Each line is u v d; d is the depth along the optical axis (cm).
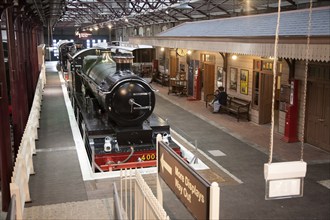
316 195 823
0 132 713
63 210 721
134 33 4141
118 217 481
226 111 1741
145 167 925
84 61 1495
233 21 1623
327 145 1143
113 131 953
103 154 898
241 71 1650
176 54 2442
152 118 1112
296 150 1157
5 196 721
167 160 526
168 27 2952
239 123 1546
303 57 794
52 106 1747
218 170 961
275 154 1109
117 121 943
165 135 978
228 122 1564
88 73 1341
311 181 902
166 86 2709
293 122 1239
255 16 1486
